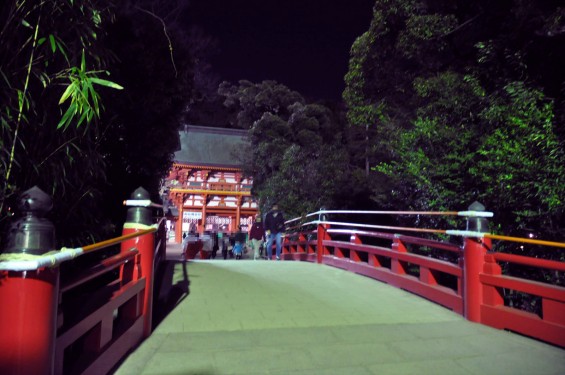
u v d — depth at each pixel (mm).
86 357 2885
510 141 5715
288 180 20516
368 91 10273
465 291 5188
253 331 4586
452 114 7652
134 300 4023
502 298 4957
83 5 3336
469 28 8211
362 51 9906
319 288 7066
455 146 7059
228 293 6453
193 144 39719
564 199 4961
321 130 31406
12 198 3062
